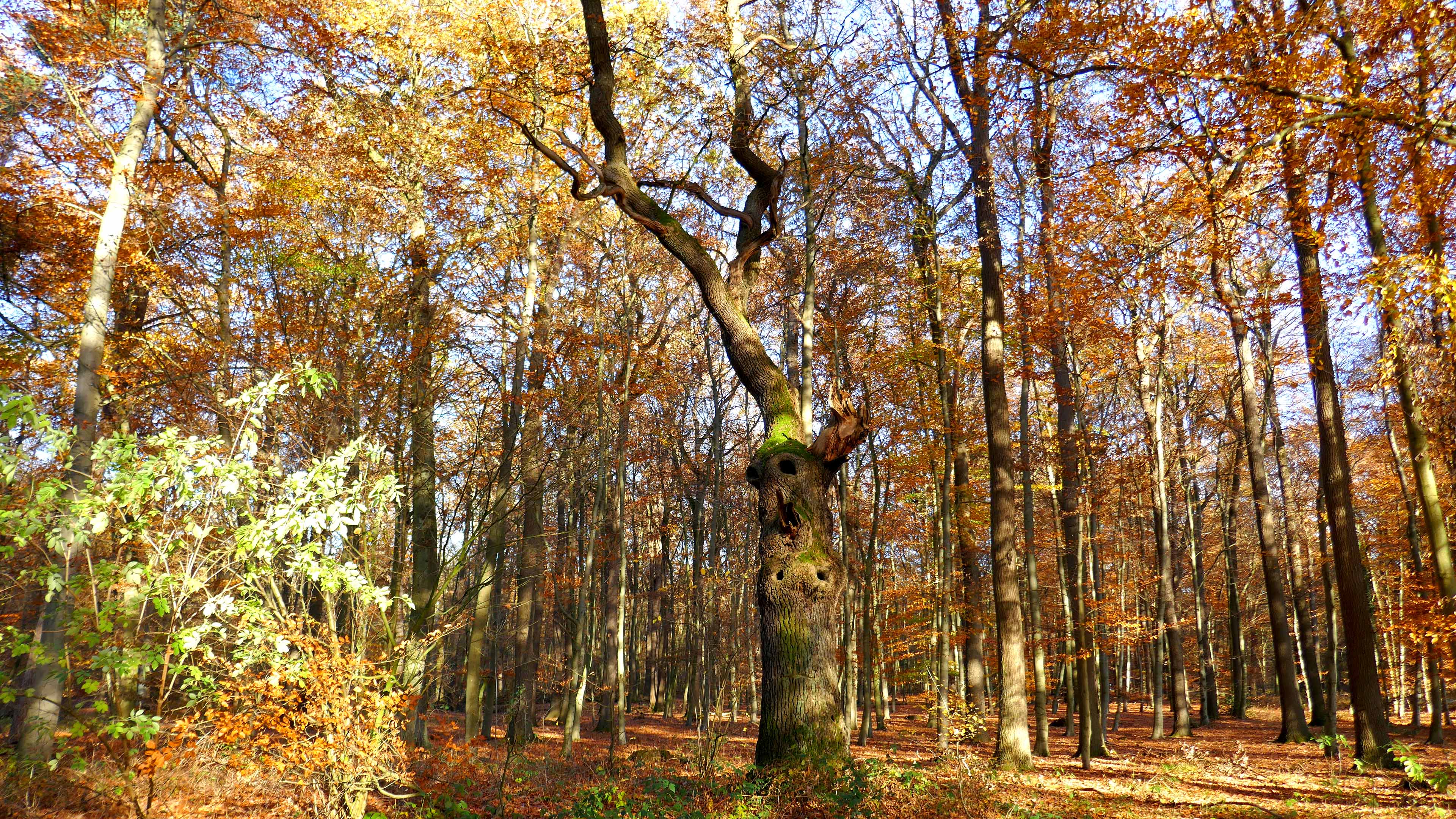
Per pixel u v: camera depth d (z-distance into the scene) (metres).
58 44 11.41
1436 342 10.32
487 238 15.60
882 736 21.14
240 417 9.34
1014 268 16.50
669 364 21.62
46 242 12.82
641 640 36.78
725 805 8.13
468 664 14.48
